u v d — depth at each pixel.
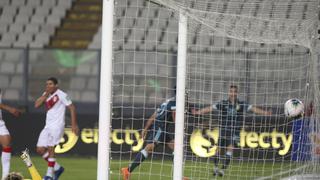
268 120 47.97
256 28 31.84
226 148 43.62
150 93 59.44
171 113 41.72
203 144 43.75
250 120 48.69
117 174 44.28
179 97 30.94
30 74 62.03
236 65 51.34
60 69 63.06
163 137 41.78
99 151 30.02
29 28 79.31
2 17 80.19
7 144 40.34
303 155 35.69
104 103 29.94
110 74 29.94
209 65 51.38
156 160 52.56
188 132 43.84
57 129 39.97
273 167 43.34
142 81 60.03
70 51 63.19
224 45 52.28
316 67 33.56
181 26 30.66
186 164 42.94
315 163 34.81
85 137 57.28
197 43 51.16
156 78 59.94
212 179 40.31
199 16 30.73
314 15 31.48
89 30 79.31
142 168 48.28
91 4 81.88
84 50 63.12
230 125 44.28
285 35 32.47
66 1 81.81
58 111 40.12
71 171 47.62
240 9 30.83
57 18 80.38
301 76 42.53
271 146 47.38
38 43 78.12
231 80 50.94
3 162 40.38
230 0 30.73
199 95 49.19
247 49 49.62
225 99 44.72
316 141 34.59
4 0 81.19
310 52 33.97
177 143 30.95
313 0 31.05
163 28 67.44
